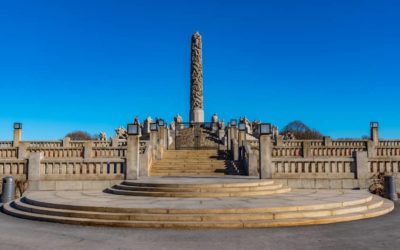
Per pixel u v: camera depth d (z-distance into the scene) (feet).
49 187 83.46
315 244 38.50
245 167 97.71
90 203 55.57
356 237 41.55
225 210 49.57
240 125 127.65
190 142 173.06
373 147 110.01
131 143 84.58
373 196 68.03
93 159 84.74
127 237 41.65
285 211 50.72
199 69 226.79
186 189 64.28
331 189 80.84
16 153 115.44
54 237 41.88
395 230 45.16
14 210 59.11
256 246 37.73
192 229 45.60
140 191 65.92
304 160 84.07
